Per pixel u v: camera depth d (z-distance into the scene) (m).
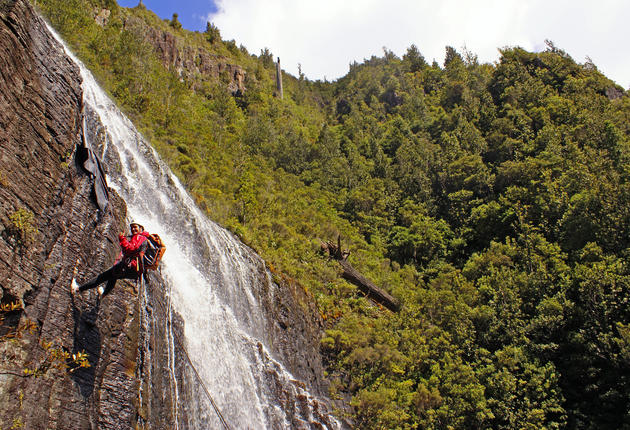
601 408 28.06
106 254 9.17
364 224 54.38
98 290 8.55
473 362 29.77
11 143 6.93
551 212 45.53
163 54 66.50
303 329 24.67
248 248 24.88
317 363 24.16
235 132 61.56
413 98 107.81
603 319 30.28
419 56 151.25
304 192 53.12
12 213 6.49
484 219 51.81
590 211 39.34
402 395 24.56
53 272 7.22
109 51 39.41
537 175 54.03
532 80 83.44
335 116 116.50
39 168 7.54
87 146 9.65
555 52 97.88
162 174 20.41
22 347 6.14
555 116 70.19
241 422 14.62
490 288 35.97
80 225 8.54
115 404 8.04
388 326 30.45
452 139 72.69
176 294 14.09
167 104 42.25
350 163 73.31
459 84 101.44
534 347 30.70
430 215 60.09
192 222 19.33
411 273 44.75
